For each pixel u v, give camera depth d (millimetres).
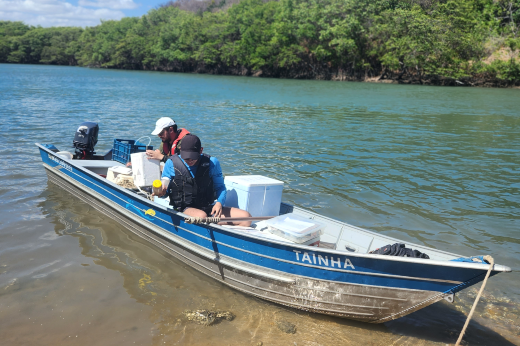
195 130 13555
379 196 7395
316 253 3740
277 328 3785
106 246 5207
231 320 3857
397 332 3834
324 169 9125
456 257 3918
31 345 3314
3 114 15148
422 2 47781
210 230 4363
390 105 23422
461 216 6508
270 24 58250
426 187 7980
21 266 4555
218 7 105500
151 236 5266
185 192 4477
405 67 46906
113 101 21688
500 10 47219
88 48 95438
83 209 6383
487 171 9273
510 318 4008
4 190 6977
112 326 3619
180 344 3439
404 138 13211
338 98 27203
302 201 7055
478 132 14625
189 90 31094
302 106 22000
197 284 4496
